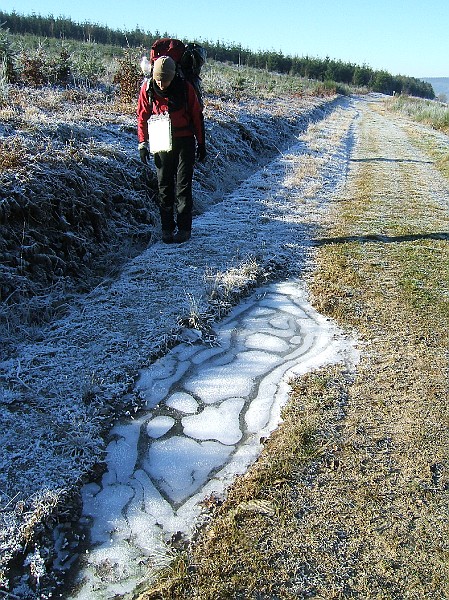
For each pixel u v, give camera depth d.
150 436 2.89
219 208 7.15
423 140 16.59
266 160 11.08
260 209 7.20
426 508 2.42
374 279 4.99
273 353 3.72
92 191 5.17
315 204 7.71
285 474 2.58
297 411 3.05
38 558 2.14
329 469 2.63
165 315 4.01
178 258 5.16
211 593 2.00
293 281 4.94
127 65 11.38
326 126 18.56
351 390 3.28
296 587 2.03
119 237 5.36
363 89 52.47
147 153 5.31
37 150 5.13
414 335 3.98
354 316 4.25
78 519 2.36
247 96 17.38
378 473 2.61
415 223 6.97
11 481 2.45
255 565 2.12
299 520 2.33
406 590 2.04
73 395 3.08
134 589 2.06
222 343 3.84
